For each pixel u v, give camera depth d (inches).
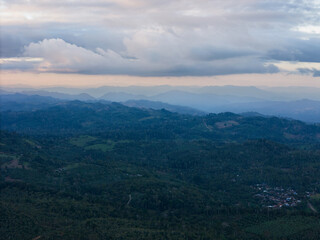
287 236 6668.3
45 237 5570.9
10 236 5526.6
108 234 5954.7
